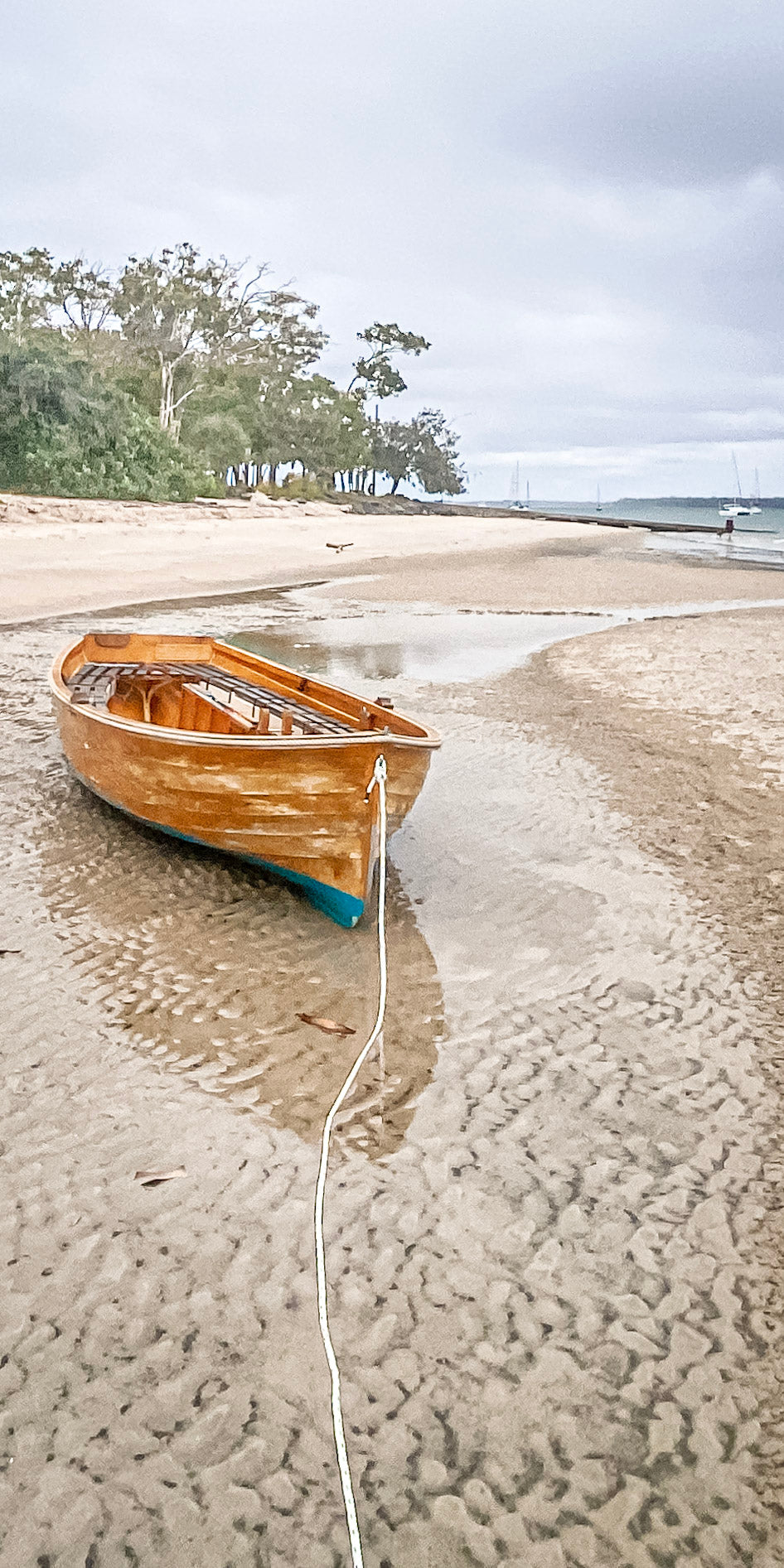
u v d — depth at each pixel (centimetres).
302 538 3828
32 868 654
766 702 1177
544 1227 352
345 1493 257
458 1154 388
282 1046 456
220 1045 454
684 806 816
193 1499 256
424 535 4662
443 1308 316
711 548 4722
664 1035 478
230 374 6412
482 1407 284
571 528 6309
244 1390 286
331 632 1777
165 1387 286
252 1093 421
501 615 2078
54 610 1889
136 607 1998
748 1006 506
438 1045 463
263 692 789
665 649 1583
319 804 538
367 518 5441
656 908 624
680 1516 256
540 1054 459
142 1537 247
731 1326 312
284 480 7812
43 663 1363
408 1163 382
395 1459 269
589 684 1317
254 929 575
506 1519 254
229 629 1767
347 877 556
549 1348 303
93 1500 255
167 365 5734
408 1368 295
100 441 3903
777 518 14225
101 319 5906
